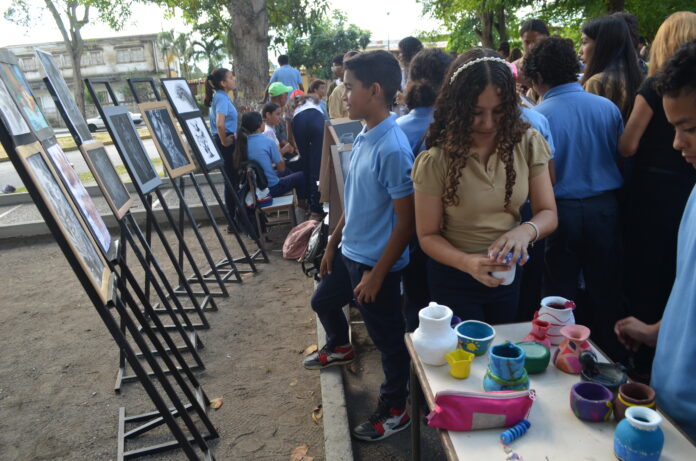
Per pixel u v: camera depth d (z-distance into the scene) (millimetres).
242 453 2564
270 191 5629
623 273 2777
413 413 1876
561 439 1281
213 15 14758
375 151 2117
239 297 4406
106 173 3164
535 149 1885
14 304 4543
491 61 1687
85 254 2023
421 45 3615
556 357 1573
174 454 2574
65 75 40219
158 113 4465
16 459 2609
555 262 2693
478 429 1332
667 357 1298
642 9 9484
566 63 2541
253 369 3312
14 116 1958
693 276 1216
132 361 2125
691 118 1124
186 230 6422
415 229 2131
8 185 9523
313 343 3586
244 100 10070
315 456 2525
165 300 3271
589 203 2535
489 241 1888
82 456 2611
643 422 1136
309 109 5402
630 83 2766
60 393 3164
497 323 2066
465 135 1727
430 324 1600
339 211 3240
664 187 2438
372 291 2238
